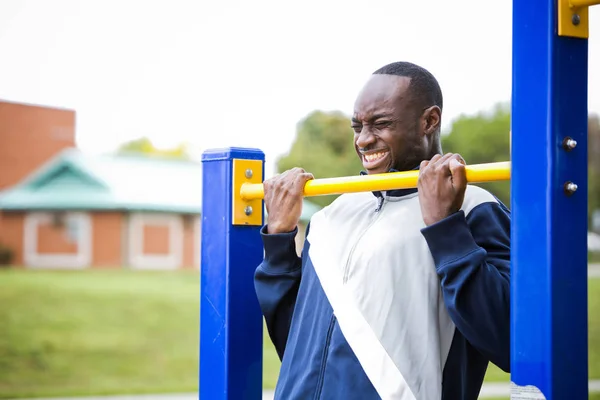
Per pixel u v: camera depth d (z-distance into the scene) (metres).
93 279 20.41
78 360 14.32
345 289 1.96
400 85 2.01
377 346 1.88
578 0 1.52
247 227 2.34
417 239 1.93
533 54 1.54
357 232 2.04
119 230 21.61
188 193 22.53
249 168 2.34
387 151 2.02
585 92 1.55
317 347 1.98
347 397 1.89
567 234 1.51
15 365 13.85
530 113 1.54
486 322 1.77
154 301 18.55
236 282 2.31
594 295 17.48
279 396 2.06
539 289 1.51
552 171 1.50
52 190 21.73
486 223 1.91
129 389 11.86
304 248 2.16
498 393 9.77
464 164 1.78
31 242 21.33
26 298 18.12
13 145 22.31
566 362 1.50
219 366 2.31
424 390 1.85
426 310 1.88
